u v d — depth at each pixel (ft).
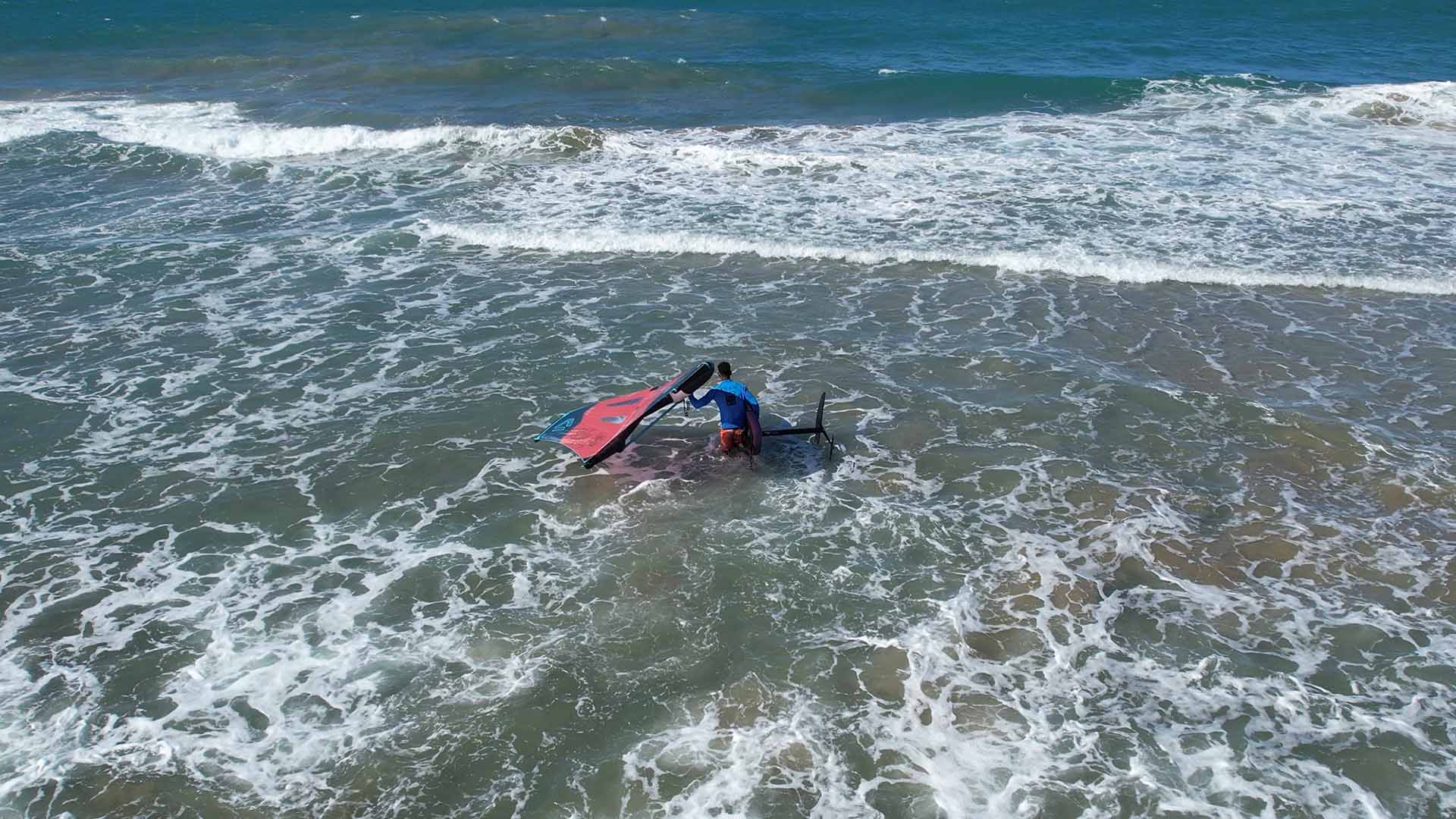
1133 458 36.40
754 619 28.40
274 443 37.42
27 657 26.73
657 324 47.50
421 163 71.26
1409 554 31.01
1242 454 36.60
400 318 47.96
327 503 33.83
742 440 35.73
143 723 24.61
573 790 22.90
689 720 24.88
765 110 88.28
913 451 36.94
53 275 52.47
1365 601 29.01
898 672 26.40
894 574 30.25
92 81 101.60
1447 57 114.21
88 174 69.51
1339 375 42.45
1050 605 28.89
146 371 42.68
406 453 36.78
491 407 40.01
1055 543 31.68
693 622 28.27
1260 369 42.98
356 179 68.33
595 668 26.55
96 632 27.71
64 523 32.60
